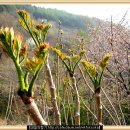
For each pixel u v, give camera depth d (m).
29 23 1.60
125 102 5.61
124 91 5.88
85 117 4.50
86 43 6.18
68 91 2.91
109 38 5.79
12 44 1.03
